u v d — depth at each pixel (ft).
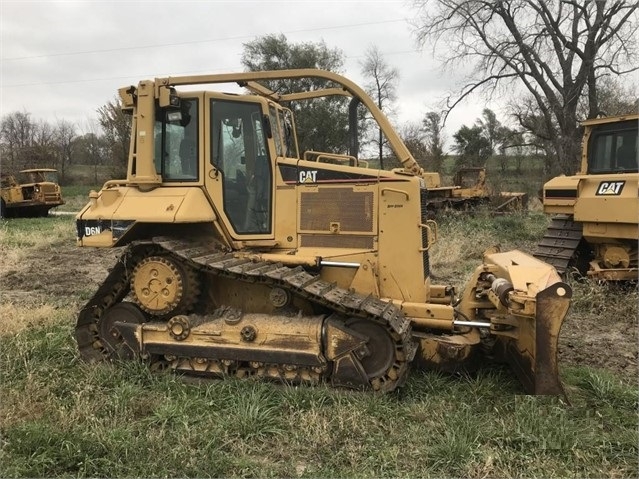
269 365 14.39
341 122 91.50
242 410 12.43
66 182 133.28
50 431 11.44
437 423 12.16
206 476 10.26
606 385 13.91
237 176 16.11
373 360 13.80
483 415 12.62
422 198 15.69
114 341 15.94
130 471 10.41
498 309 14.90
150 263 15.24
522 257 16.10
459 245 37.06
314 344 13.96
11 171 106.83
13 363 15.56
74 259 38.11
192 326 14.82
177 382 14.32
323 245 15.79
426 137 102.73
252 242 16.05
